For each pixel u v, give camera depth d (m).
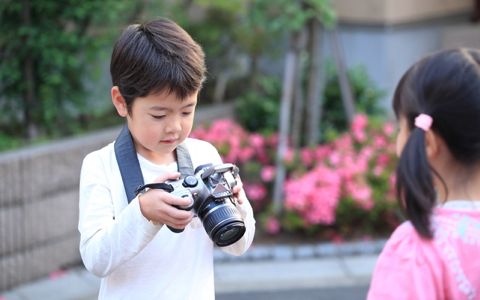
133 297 1.90
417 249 1.63
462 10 7.43
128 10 5.24
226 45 6.00
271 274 4.52
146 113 1.79
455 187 1.69
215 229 1.71
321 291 4.30
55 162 4.38
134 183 1.90
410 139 1.64
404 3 6.68
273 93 5.93
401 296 1.61
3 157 4.16
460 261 1.61
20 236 4.25
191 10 6.16
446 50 1.72
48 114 4.91
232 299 4.19
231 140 5.13
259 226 5.07
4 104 5.06
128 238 1.75
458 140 1.64
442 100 1.62
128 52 1.79
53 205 4.41
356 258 4.74
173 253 1.92
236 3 5.50
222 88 6.05
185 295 1.93
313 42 5.32
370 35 6.67
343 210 4.86
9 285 4.24
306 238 4.95
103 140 4.67
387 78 6.64
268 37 5.93
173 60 1.76
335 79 5.98
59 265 4.50
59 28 4.96
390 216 5.00
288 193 4.79
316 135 5.43
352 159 5.01
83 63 5.07
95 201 1.89
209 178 1.77
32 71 4.98
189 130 1.85
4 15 4.89
